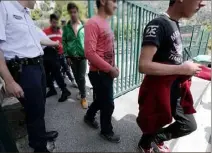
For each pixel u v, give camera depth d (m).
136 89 3.23
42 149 1.80
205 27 2.03
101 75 1.81
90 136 2.13
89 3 2.43
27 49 1.60
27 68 1.60
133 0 2.93
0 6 1.48
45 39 2.45
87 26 1.72
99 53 1.77
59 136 2.13
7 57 1.55
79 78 2.72
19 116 2.29
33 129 1.74
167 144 2.00
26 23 1.62
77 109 2.69
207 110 2.29
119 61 2.96
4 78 1.45
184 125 1.69
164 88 1.49
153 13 3.03
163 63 1.44
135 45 3.02
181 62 1.52
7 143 1.58
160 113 1.55
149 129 1.63
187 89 1.61
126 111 2.64
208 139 1.95
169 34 1.38
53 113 2.59
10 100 2.52
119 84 3.06
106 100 1.91
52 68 2.84
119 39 2.70
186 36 2.04
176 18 1.44
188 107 1.67
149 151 1.85
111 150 1.94
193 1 1.34
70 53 2.64
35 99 1.66
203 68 1.81
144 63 1.37
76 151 1.93
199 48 2.05
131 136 2.16
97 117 2.49
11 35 1.53
